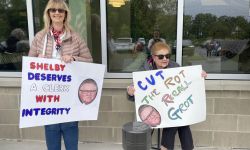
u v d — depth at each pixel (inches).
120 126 156.4
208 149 151.1
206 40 149.5
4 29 159.3
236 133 150.2
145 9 151.1
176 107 117.6
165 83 116.1
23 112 111.9
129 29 153.7
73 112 120.6
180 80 116.6
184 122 118.3
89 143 159.2
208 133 151.7
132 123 85.4
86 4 150.3
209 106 148.7
